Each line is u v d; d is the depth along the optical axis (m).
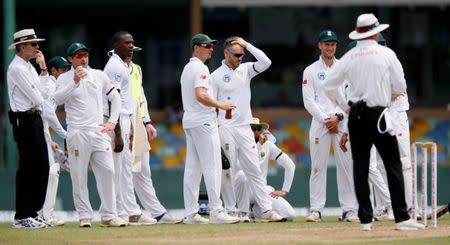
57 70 48.97
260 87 98.06
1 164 76.06
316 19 99.00
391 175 41.03
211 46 47.16
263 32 99.00
